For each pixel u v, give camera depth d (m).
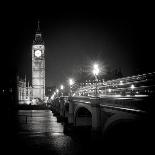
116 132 36.31
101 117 35.97
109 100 31.45
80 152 41.62
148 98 21.16
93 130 36.84
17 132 64.56
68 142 50.84
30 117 110.00
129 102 24.80
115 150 35.19
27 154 41.84
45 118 105.38
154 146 26.58
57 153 41.84
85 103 45.66
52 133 62.25
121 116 27.47
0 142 51.47
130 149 34.91
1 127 73.94
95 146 35.91
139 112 22.56
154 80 26.92
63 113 88.19
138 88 30.86
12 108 171.00
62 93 108.88
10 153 42.75
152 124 20.83
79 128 58.91
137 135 36.03
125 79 38.31
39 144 49.66
